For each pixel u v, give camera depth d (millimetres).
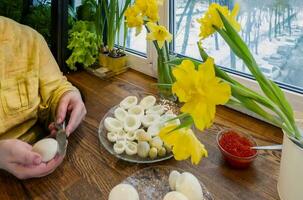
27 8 1064
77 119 695
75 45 1009
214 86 323
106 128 684
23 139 720
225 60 804
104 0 999
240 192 528
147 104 760
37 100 739
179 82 335
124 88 933
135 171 585
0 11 1023
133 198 483
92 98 871
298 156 420
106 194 533
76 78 1009
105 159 619
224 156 593
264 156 613
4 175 571
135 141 640
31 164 543
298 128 441
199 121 329
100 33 1058
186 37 880
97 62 1065
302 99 666
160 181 553
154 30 708
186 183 493
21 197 528
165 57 738
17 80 695
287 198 465
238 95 396
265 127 718
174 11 874
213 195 523
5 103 667
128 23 727
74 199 524
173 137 393
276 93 412
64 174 579
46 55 773
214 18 407
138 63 1032
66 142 632
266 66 742
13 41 706
